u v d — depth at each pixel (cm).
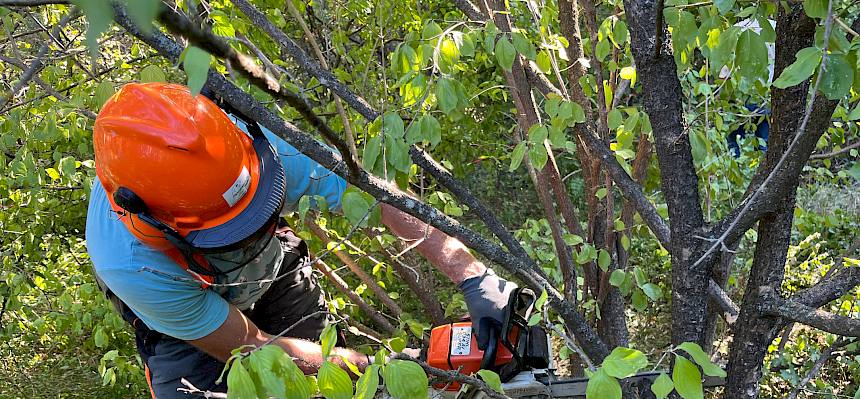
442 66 171
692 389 120
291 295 235
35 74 251
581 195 551
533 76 216
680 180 157
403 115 243
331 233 265
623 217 236
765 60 135
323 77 184
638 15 147
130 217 169
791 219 152
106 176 167
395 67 182
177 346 219
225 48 85
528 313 167
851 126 283
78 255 362
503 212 554
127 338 331
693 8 189
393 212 196
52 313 320
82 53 263
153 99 163
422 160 182
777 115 148
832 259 371
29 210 310
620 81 260
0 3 94
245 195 171
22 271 332
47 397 406
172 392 219
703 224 160
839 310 304
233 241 167
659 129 155
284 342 193
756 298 156
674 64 152
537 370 179
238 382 123
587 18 223
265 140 178
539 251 282
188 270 175
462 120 337
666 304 433
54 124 256
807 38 142
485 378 142
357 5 307
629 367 119
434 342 186
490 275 190
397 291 374
